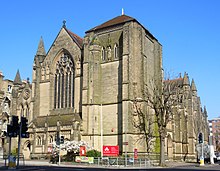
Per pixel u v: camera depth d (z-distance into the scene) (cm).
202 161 7281
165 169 4941
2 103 10194
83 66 8325
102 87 8269
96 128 7931
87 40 8450
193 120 12106
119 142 7650
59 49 9131
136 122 7519
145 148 7575
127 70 7738
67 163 6600
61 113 8662
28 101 9400
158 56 9312
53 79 9106
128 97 7575
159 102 7556
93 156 6869
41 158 8125
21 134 4172
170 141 10081
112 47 8344
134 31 8044
